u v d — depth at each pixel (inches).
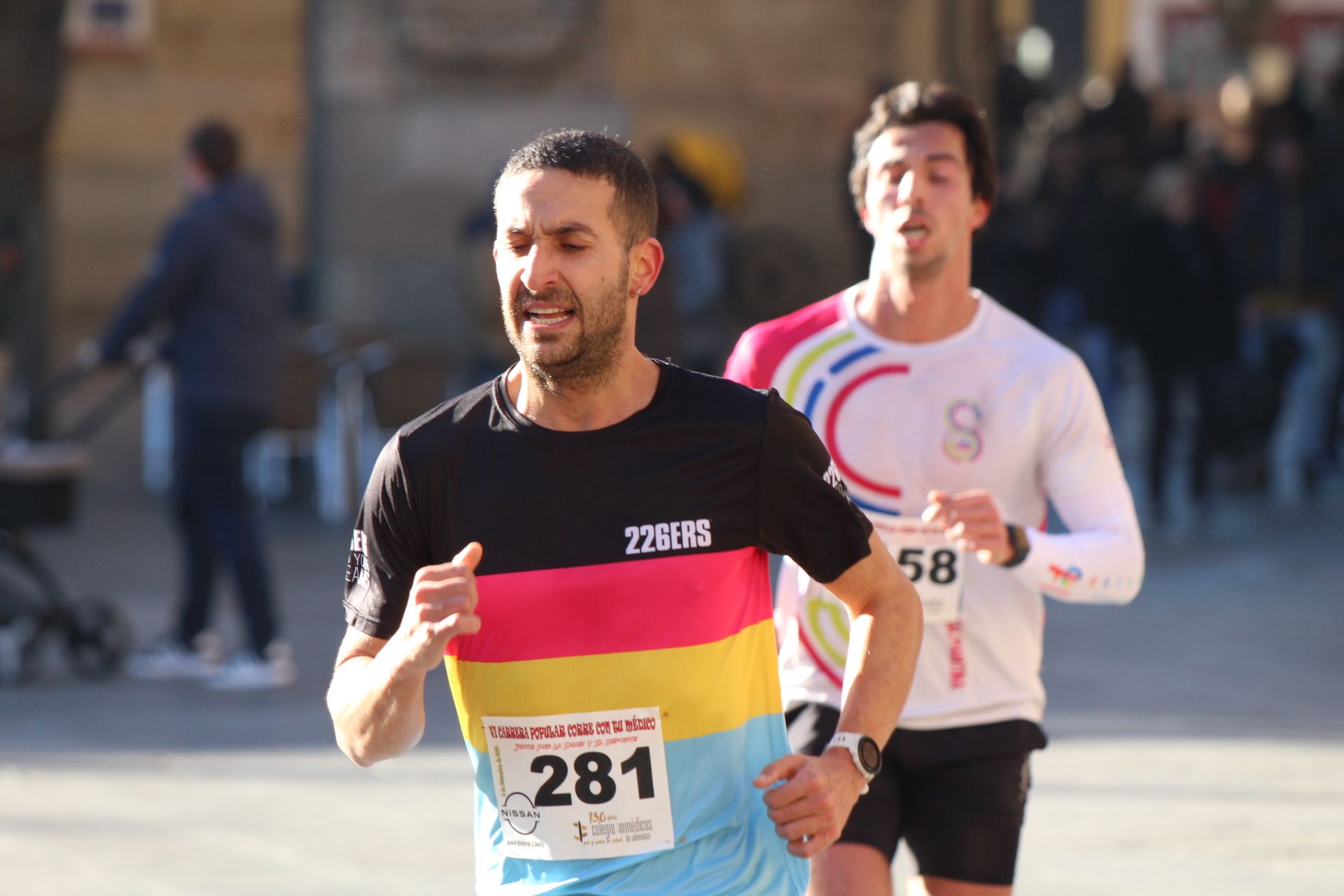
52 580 919.7
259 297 909.2
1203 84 3149.6
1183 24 3179.1
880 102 438.3
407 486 311.1
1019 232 1621.6
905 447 427.8
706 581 308.0
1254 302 1526.8
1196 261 1392.7
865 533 321.7
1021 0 2731.3
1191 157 1870.1
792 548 319.0
